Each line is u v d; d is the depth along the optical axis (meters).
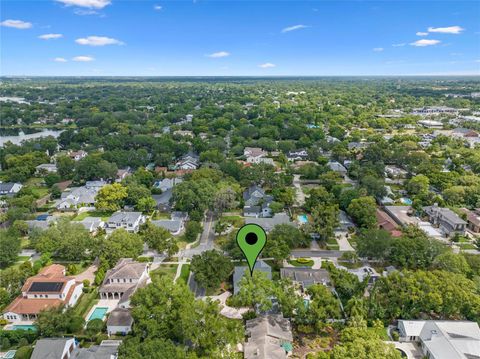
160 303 72.44
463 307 75.44
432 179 157.50
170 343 63.22
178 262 102.50
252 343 67.62
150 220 128.62
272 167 170.12
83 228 113.12
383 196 145.25
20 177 172.75
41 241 103.81
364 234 104.94
